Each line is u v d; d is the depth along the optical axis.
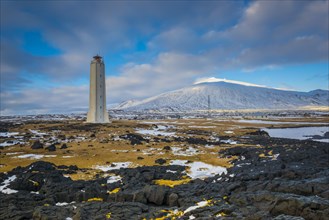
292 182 34.94
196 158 72.50
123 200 36.47
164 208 32.59
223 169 60.56
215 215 27.72
